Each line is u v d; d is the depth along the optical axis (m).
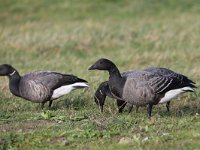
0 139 12.44
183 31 28.80
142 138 12.22
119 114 14.75
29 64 23.39
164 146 11.52
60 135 12.62
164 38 27.39
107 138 12.38
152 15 34.72
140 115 14.54
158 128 12.91
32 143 12.27
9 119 14.33
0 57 25.23
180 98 16.44
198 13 34.66
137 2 37.19
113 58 23.78
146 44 26.38
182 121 13.36
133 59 23.09
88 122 13.55
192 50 24.56
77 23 32.72
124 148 11.66
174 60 22.83
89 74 20.30
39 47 26.20
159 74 13.77
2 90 18.02
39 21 33.91
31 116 14.62
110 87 14.03
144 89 13.45
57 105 16.03
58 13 35.66
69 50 25.94
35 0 38.22
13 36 29.14
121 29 30.00
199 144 11.62
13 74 15.47
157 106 15.73
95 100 15.32
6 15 35.47
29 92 15.16
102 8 36.44
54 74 15.23
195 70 20.33
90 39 27.30
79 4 37.25
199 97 16.53
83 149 11.75
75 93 17.20
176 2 37.00
